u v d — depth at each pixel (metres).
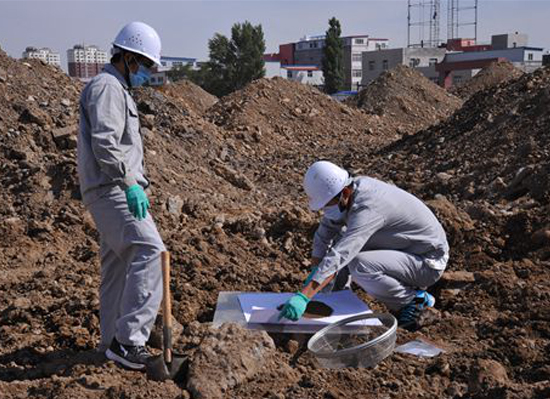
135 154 3.68
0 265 6.46
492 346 4.09
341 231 4.50
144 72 3.72
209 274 5.36
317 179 4.11
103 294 3.91
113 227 3.62
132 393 3.30
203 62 73.50
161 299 3.69
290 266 5.86
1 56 11.64
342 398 3.38
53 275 5.89
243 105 19.50
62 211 7.63
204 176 10.97
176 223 7.85
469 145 12.01
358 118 21.34
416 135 15.15
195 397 3.38
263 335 3.76
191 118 15.28
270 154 16.78
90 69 132.00
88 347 4.22
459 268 5.63
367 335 4.06
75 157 8.94
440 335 4.35
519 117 11.73
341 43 70.75
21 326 4.59
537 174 8.34
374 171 13.02
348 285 4.72
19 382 3.58
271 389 3.48
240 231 6.63
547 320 4.41
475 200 8.84
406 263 4.35
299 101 20.83
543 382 3.49
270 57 102.19
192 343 4.05
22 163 8.54
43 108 10.55
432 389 3.55
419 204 4.37
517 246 5.88
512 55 54.06
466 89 31.67
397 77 25.88
